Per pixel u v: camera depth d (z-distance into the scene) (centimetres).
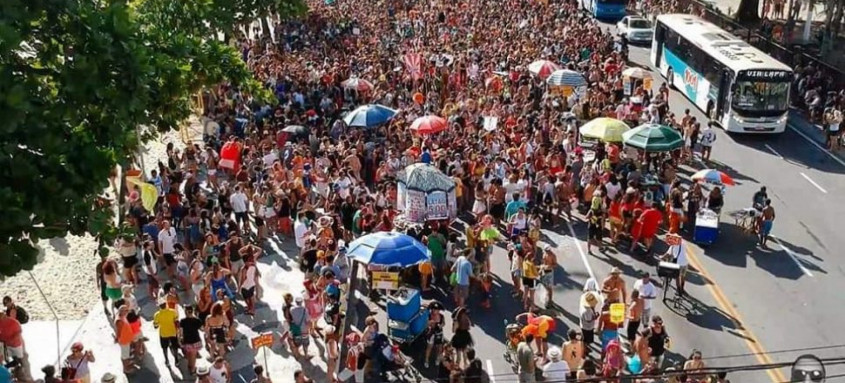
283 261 2339
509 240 2391
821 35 4756
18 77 1009
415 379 1772
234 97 3272
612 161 2727
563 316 2041
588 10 6088
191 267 2036
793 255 2370
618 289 1883
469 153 2644
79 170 1029
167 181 2512
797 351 1889
